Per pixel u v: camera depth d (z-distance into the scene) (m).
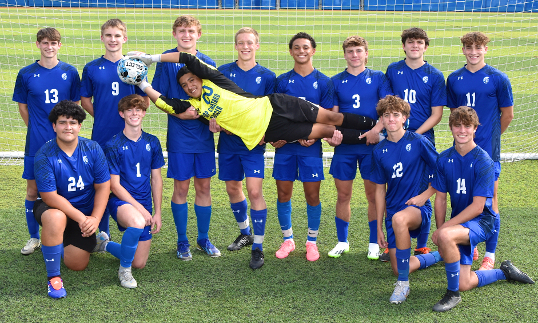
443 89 3.89
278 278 3.50
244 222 4.05
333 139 3.67
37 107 3.89
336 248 3.87
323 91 3.83
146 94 3.81
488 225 3.25
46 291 3.28
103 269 3.62
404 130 3.51
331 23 18.00
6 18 17.75
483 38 3.74
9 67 11.18
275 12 20.70
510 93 3.84
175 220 3.80
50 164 3.28
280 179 3.77
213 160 3.85
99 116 3.95
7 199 4.90
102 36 3.86
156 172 3.76
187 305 3.13
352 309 3.09
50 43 3.80
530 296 3.20
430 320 2.96
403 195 3.50
